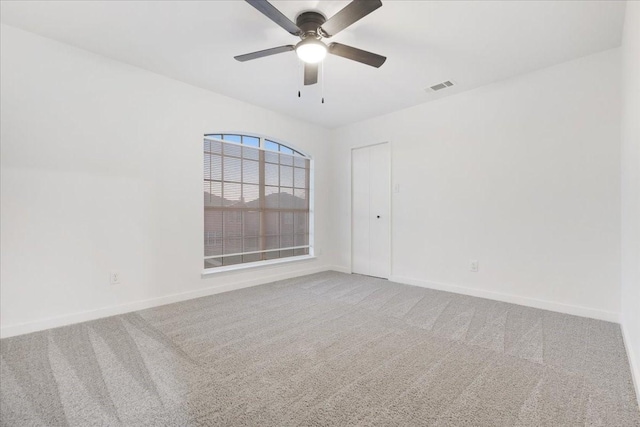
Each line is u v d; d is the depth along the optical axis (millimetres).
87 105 2572
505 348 2062
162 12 2076
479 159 3291
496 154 3166
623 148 2297
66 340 2164
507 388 1596
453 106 3494
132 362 1861
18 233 2258
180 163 3164
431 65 2801
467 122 3381
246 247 3910
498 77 3049
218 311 2826
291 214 4469
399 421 1347
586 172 2641
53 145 2406
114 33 2324
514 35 2320
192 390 1575
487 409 1427
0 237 2188
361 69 2879
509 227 3086
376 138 4297
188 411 1410
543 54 2609
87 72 2572
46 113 2375
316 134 4691
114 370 1766
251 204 3969
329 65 2801
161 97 3021
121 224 2758
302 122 4469
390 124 4129
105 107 2666
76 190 2516
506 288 3111
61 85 2443
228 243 3717
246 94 3506
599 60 2576
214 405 1455
